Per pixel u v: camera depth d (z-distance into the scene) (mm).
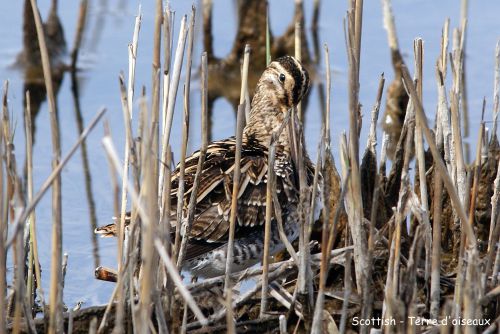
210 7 18188
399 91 16344
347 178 8961
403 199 9305
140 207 7469
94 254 12891
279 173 11625
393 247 9211
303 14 18516
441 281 10586
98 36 19188
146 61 18328
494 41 18406
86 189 14320
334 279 10844
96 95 17359
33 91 17625
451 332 9328
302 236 9773
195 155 11719
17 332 8812
